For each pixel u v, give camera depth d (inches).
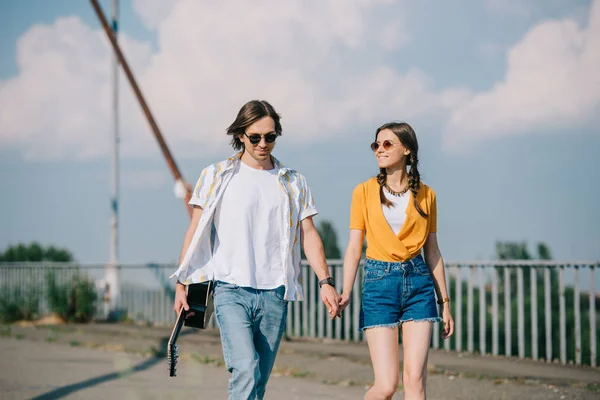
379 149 187.8
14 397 293.7
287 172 184.4
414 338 182.7
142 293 634.8
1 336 530.3
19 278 683.4
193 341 468.1
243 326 171.5
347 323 455.8
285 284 177.5
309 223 187.6
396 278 183.6
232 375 170.9
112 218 683.4
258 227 178.4
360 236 190.4
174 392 300.4
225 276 175.5
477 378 319.0
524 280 384.8
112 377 339.3
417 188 186.7
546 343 363.6
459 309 402.6
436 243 192.9
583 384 300.5
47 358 406.9
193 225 181.8
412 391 180.7
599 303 375.9
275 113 181.2
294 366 362.3
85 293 651.5
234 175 180.9
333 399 283.4
